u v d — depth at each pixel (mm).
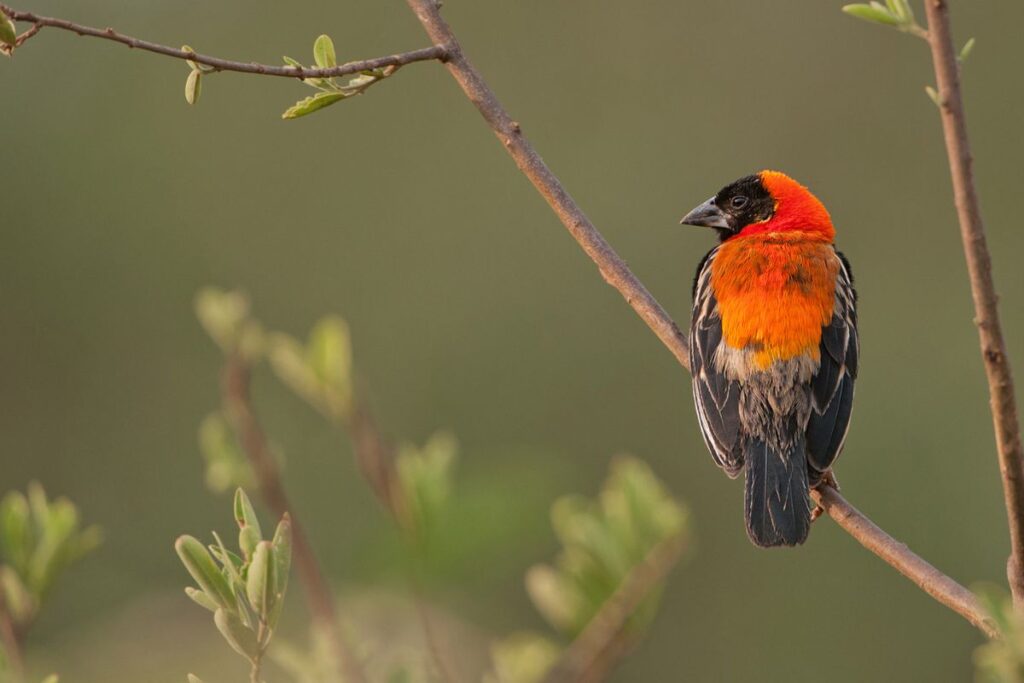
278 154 17156
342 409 5938
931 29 4629
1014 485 4883
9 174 16266
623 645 5473
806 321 6887
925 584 5645
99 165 16641
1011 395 4809
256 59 17516
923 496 14562
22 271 16062
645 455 15445
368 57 17609
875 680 13680
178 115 17109
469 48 17719
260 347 6570
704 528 14711
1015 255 16188
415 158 17188
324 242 16891
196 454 15680
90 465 15672
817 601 13977
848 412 6828
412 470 5852
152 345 16188
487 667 6145
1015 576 5008
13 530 5465
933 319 15875
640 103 17422
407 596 6035
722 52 17438
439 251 16812
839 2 17438
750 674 13852
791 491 6516
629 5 17656
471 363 16234
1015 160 16562
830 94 17156
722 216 7832
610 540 5551
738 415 6801
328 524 14141
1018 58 16812
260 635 4277
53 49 17078
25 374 15812
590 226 6676
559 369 16031
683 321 16406
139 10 17391
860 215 16688
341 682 5004
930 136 16766
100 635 8023
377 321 16562
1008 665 3812
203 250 16625
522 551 6508
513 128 6531
